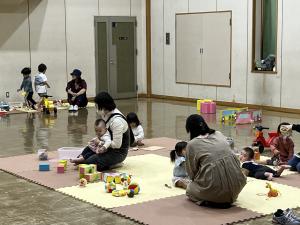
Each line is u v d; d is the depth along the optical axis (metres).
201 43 13.08
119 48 14.31
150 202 4.81
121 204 4.77
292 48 11.19
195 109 11.92
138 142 7.52
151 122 10.01
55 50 13.28
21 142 8.02
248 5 11.95
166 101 13.66
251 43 11.95
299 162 5.91
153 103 13.24
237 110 10.09
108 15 14.04
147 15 14.43
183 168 5.35
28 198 5.05
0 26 12.45
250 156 5.87
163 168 6.14
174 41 13.77
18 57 12.75
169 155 6.89
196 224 4.21
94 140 6.18
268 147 7.26
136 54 14.64
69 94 12.10
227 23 12.41
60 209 4.70
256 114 9.99
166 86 14.18
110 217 4.46
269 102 11.74
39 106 11.68
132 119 7.51
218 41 12.67
